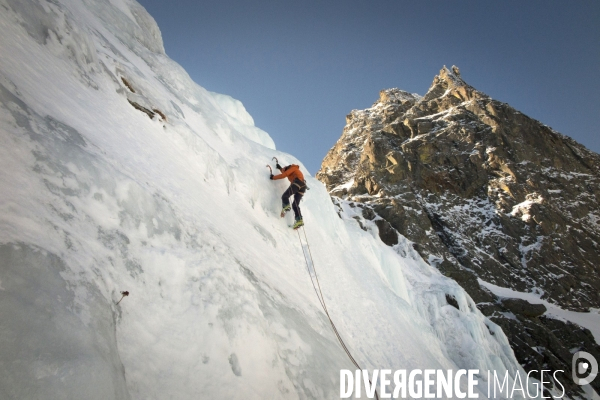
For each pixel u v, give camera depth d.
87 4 7.41
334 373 3.97
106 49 6.07
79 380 1.65
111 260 2.49
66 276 2.00
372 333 6.92
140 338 2.37
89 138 3.25
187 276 2.96
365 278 9.41
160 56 8.95
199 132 6.94
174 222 3.32
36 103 2.89
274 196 7.67
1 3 3.56
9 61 3.04
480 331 11.97
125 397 1.90
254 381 2.79
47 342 1.66
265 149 9.30
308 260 7.27
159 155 4.56
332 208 10.55
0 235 1.81
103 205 2.74
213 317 2.84
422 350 8.34
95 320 1.99
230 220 5.23
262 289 3.97
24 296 1.72
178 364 2.45
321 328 4.89
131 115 4.81
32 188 2.25
